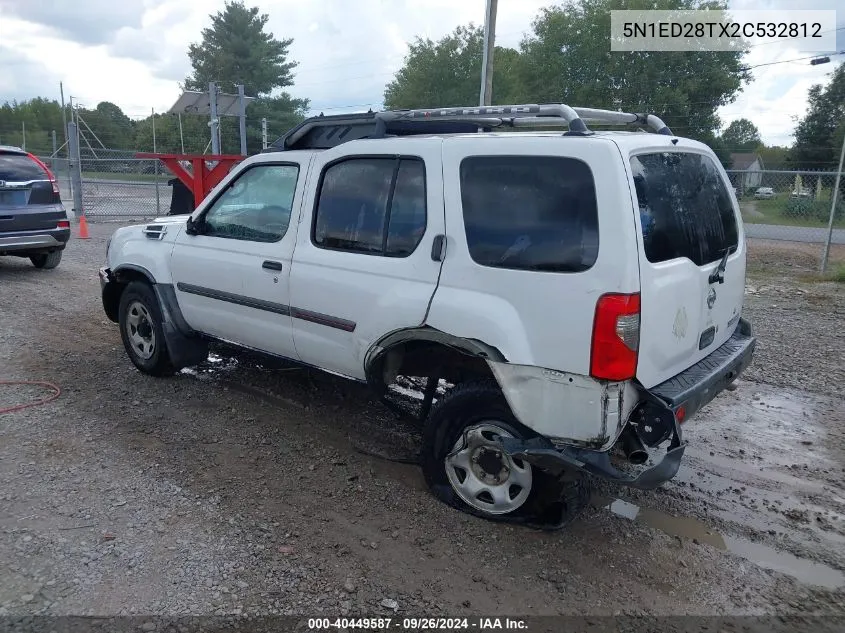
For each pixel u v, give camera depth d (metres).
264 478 4.12
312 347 4.32
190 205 12.30
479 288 3.42
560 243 3.19
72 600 2.97
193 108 20.48
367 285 3.87
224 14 55.75
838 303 9.84
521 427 3.46
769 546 3.64
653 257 3.21
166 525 3.56
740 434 5.11
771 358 6.96
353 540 3.51
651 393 3.21
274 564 3.27
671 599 3.18
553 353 3.21
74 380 5.66
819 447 4.90
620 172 3.08
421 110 3.98
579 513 3.87
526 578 3.28
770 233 20.45
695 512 3.96
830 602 3.20
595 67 33.56
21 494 3.81
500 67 43.12
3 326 7.24
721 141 34.69
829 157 39.06
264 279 4.49
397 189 3.82
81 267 11.19
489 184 3.43
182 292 5.21
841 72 38.19
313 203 4.23
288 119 54.47
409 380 5.57
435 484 3.90
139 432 4.69
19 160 9.94
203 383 5.67
